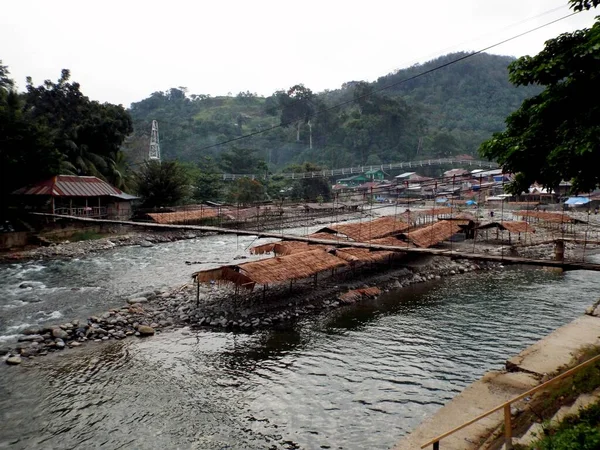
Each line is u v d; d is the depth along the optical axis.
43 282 28.97
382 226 39.28
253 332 20.41
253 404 14.37
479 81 145.62
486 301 26.06
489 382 13.19
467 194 71.00
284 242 30.62
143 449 12.05
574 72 11.06
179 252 40.94
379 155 108.75
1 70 50.81
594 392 10.04
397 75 164.88
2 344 18.55
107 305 24.12
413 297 26.84
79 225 44.34
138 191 56.88
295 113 119.00
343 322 22.09
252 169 87.19
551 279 31.61
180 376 16.17
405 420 13.57
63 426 13.02
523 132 12.57
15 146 39.59
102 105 57.00
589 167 10.43
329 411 14.03
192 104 166.62
